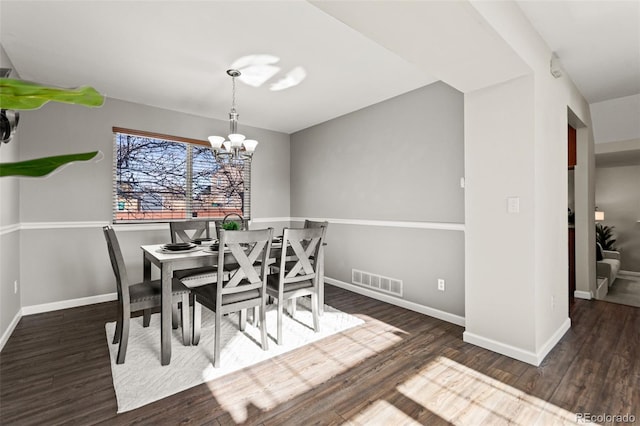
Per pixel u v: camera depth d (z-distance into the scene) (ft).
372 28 5.37
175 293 7.71
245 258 7.45
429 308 10.41
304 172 16.10
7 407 5.63
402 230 11.30
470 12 4.92
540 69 7.41
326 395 6.04
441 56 6.35
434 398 5.95
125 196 12.19
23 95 1.29
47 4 6.31
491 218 7.84
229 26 7.14
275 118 14.29
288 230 8.21
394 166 11.55
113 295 11.85
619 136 12.72
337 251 14.11
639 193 20.11
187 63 8.91
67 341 8.30
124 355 7.14
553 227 8.18
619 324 9.60
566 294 9.20
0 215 8.13
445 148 9.93
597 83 10.33
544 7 6.42
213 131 14.24
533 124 7.12
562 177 8.84
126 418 5.37
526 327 7.28
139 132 12.23
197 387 6.26
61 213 10.87
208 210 14.38
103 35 7.47
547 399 5.90
